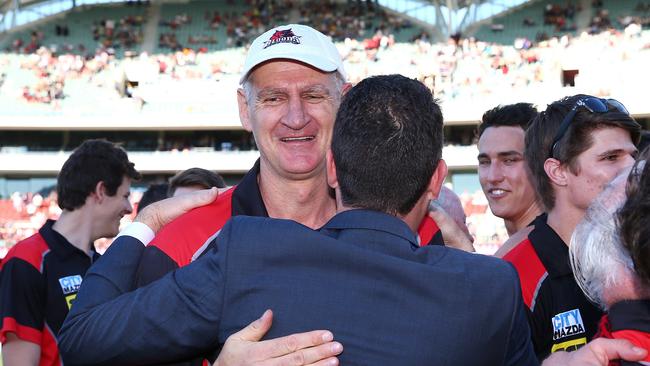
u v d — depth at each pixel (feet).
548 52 71.51
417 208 5.23
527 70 70.28
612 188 5.14
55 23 84.28
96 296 5.60
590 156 7.11
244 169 70.23
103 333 5.08
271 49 6.44
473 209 62.49
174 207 6.47
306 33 6.64
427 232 7.09
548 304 7.22
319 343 4.52
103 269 5.89
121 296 5.27
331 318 4.66
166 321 4.90
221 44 80.79
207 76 76.07
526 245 7.55
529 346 5.13
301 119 6.45
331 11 84.23
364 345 4.60
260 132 6.61
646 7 75.00
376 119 5.00
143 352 4.99
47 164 70.38
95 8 86.28
